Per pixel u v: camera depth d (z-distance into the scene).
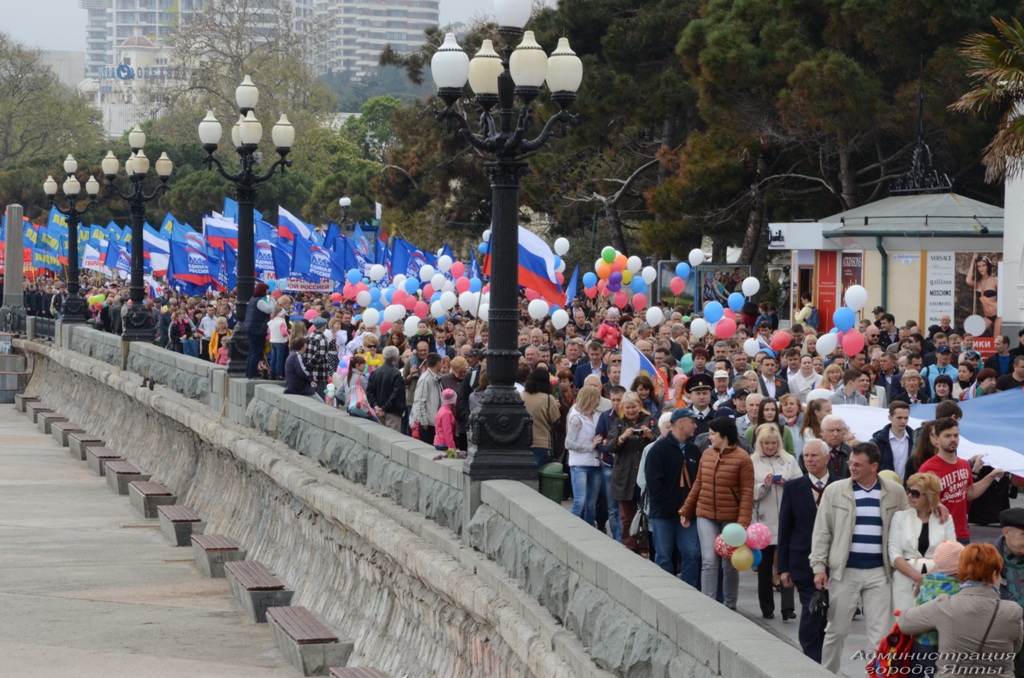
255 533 44.03
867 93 74.56
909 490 21.53
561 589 19.28
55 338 97.69
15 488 63.88
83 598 40.81
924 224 61.44
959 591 16.92
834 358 40.88
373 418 39.75
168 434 61.72
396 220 130.12
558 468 25.36
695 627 14.66
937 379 36.59
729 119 83.38
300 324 45.62
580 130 97.62
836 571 21.69
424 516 27.50
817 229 64.44
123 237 111.31
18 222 111.44
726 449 25.58
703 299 77.94
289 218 75.44
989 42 44.16
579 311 57.00
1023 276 57.62
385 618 29.72
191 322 74.00
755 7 81.62
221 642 35.22
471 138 24.86
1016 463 25.38
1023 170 47.34
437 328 50.53
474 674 23.42
